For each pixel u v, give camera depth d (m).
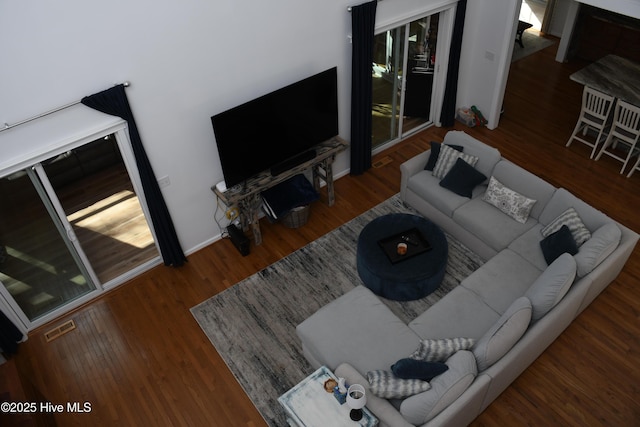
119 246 6.39
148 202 5.38
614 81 7.12
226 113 5.19
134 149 4.94
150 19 4.49
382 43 6.76
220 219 6.29
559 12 10.16
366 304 4.73
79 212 7.10
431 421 3.64
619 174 6.98
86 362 5.12
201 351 5.14
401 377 3.82
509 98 8.69
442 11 6.89
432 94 7.83
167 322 5.46
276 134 5.80
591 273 4.67
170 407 4.68
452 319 4.59
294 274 5.87
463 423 4.11
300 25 5.55
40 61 4.10
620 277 5.57
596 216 5.04
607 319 5.17
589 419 4.37
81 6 4.08
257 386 4.79
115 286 5.89
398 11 6.32
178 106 5.12
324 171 6.90
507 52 7.18
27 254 5.15
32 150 4.42
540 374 4.72
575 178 6.96
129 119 4.73
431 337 4.45
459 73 7.79
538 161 7.30
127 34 4.43
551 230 5.21
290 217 6.31
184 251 6.20
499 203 5.67
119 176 7.85
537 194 5.54
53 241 5.24
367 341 4.42
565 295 4.50
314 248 6.19
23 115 4.23
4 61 3.93
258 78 5.55
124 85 4.59
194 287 5.82
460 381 3.71
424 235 5.55
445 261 5.30
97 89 4.51
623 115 6.59
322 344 4.43
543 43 10.23
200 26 4.81
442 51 7.30
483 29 7.35
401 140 7.93
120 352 5.19
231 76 5.32
